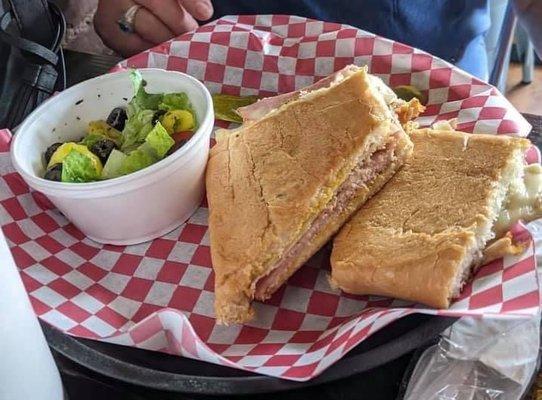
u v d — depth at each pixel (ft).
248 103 1.50
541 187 1.08
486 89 1.35
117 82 1.36
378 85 1.27
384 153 1.16
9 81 1.48
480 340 0.94
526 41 2.60
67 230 1.29
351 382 0.93
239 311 1.06
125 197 1.17
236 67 1.53
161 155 1.21
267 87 1.52
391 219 1.09
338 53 1.48
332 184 1.10
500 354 0.92
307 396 0.92
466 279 0.99
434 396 0.90
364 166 1.14
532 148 1.19
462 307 0.94
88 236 1.27
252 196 1.13
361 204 1.15
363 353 0.92
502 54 2.01
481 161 1.11
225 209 1.16
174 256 1.23
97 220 1.21
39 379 0.74
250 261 1.06
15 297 0.70
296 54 1.50
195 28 1.69
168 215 1.25
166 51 1.54
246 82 1.53
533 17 1.72
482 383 0.91
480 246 1.00
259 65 1.52
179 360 1.00
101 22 1.78
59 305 1.11
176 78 1.34
